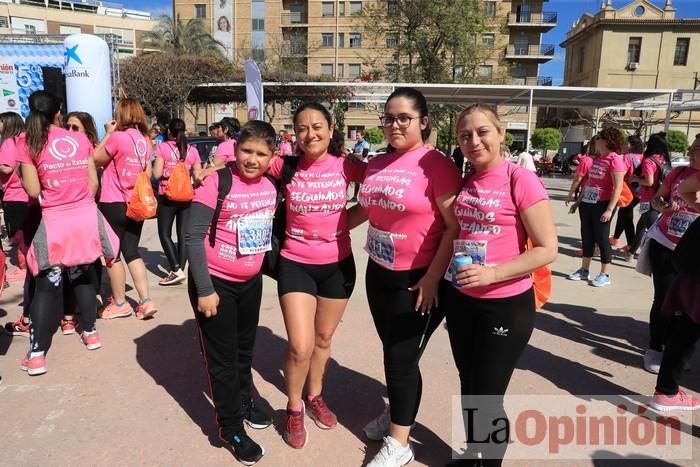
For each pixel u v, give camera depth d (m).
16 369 3.62
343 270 2.78
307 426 3.02
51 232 3.49
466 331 2.42
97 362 3.74
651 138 6.70
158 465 2.62
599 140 5.81
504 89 13.86
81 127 4.36
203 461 2.67
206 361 2.66
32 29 52.91
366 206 2.55
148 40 41.44
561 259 7.45
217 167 2.68
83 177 3.65
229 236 2.59
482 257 2.23
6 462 2.62
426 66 26.66
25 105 11.14
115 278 4.54
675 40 38.31
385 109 2.46
